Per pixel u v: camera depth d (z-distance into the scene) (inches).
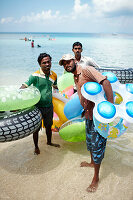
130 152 123.5
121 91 94.9
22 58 608.1
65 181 98.5
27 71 399.2
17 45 1187.3
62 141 139.6
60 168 108.6
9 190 92.4
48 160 116.1
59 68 411.2
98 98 81.3
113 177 101.0
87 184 96.4
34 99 98.6
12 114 96.9
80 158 118.3
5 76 344.5
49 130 125.9
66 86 168.9
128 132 149.8
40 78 111.0
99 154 90.4
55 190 92.6
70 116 123.1
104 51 788.0
